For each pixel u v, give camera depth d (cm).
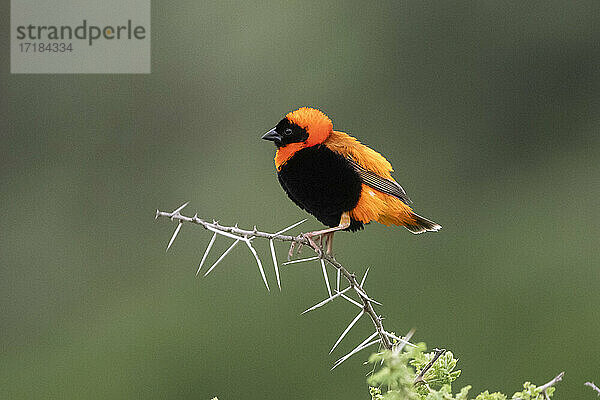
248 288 1336
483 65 1786
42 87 1711
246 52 1733
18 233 1625
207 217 1548
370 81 1755
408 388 320
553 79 1778
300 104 1719
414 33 1764
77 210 1650
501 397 378
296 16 1748
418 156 1736
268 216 1509
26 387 1277
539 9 1781
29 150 1697
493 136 1752
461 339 1249
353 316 1247
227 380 1208
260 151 1669
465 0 1788
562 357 1197
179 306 1335
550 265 1372
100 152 1697
